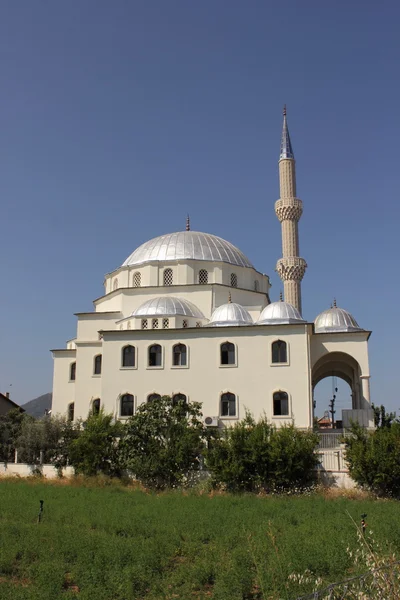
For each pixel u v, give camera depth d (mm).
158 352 42688
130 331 43188
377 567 9625
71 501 26219
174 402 41344
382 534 17266
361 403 44969
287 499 27938
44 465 38531
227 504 25672
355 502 26656
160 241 53906
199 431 34656
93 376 45781
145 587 13648
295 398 39781
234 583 12953
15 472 39000
